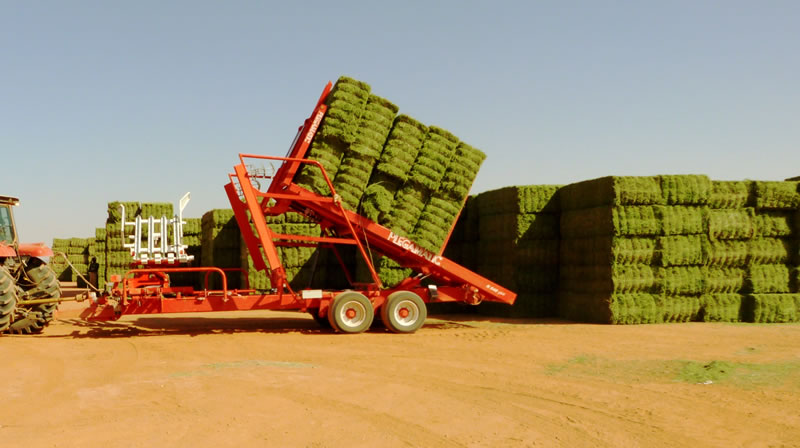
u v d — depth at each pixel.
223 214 21.67
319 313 12.19
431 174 12.15
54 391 6.69
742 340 10.87
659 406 6.12
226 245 21.64
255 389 6.72
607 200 13.34
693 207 13.54
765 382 7.23
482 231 17.33
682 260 13.43
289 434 5.09
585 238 14.27
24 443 4.80
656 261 13.38
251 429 5.22
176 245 14.52
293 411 5.81
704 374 7.69
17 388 6.86
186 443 4.82
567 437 5.11
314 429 5.25
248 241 13.44
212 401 6.17
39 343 10.56
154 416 5.61
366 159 11.83
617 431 5.29
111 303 11.52
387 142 12.20
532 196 15.44
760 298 13.62
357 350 9.82
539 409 6.00
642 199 13.24
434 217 12.35
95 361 8.70
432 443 4.91
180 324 13.72
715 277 13.74
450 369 8.10
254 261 13.45
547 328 12.79
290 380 7.23
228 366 8.16
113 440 4.89
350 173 11.77
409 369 8.09
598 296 13.67
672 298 13.55
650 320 13.38
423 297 12.90
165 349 9.86
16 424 5.36
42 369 8.05
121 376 7.54
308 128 11.92
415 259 12.74
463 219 18.30
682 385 7.11
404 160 12.09
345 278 18.80
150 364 8.42
